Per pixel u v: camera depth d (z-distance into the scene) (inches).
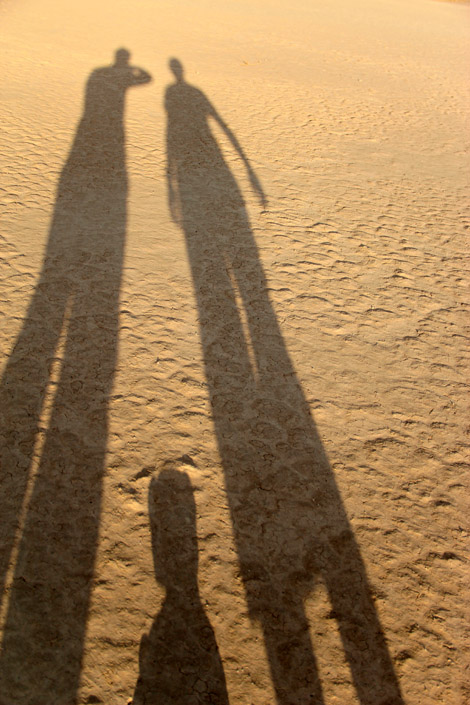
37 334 148.5
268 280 183.3
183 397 135.3
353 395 143.0
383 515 114.6
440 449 131.1
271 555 104.8
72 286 168.4
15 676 84.1
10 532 102.4
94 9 594.2
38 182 228.7
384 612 98.6
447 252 214.7
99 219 206.5
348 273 193.0
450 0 1138.0
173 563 101.3
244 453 123.6
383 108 385.4
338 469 123.0
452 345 165.0
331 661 91.3
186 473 117.3
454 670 92.4
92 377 137.3
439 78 490.0
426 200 255.8
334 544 108.1
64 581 96.4
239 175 254.8
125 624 92.1
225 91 375.6
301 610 97.2
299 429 131.3
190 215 216.5
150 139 282.2
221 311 166.4
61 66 392.5
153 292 170.4
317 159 285.1
